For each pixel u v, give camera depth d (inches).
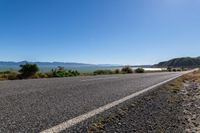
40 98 299.6
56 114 219.5
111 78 760.3
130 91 419.2
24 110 229.3
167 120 220.5
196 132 188.7
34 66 865.5
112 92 391.2
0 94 327.3
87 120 204.8
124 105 281.6
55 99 296.4
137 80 717.9
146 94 393.4
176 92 457.7
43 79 655.1
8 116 204.8
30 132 165.6
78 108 249.9
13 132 164.1
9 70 1007.0
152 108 276.1
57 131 170.9
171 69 3171.8
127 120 213.0
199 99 372.8
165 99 355.3
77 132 171.3
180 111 267.0
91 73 1330.0
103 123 199.2
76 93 357.7
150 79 793.6
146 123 205.3
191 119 231.0
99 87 457.1
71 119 204.8
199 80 799.7
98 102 290.4
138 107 277.1
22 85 458.3
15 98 294.0
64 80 612.1
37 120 196.4
